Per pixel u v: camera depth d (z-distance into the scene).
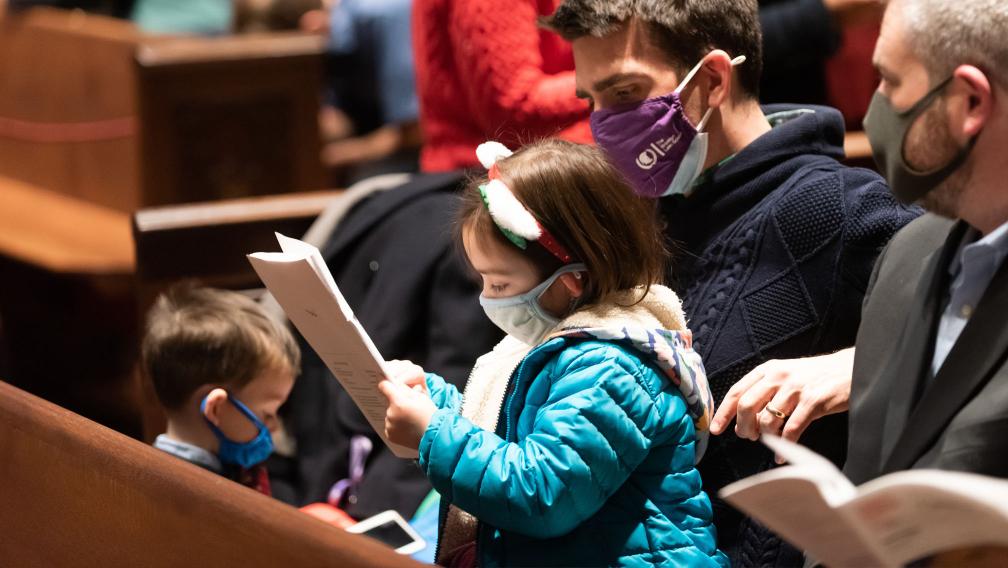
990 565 2.68
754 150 4.13
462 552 3.80
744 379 3.70
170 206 8.45
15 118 9.96
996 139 2.88
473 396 3.87
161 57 8.24
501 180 3.54
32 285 9.23
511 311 3.61
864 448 3.27
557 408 3.37
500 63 5.34
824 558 2.66
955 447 2.89
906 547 2.54
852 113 6.51
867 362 3.33
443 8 5.66
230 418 4.74
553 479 3.29
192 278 6.07
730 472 4.07
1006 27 2.81
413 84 9.11
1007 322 2.89
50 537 3.63
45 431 3.63
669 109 3.97
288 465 5.73
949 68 2.88
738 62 4.04
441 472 3.36
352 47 9.27
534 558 3.46
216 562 3.13
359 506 5.36
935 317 3.15
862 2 5.50
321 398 5.71
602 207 3.54
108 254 8.61
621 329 3.45
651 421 3.43
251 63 8.45
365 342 3.48
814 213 4.01
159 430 5.56
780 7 5.47
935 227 3.31
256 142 8.60
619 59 3.98
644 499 3.50
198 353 4.71
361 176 9.40
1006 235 2.96
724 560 3.63
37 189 9.98
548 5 5.40
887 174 3.08
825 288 4.01
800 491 2.50
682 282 4.21
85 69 9.42
